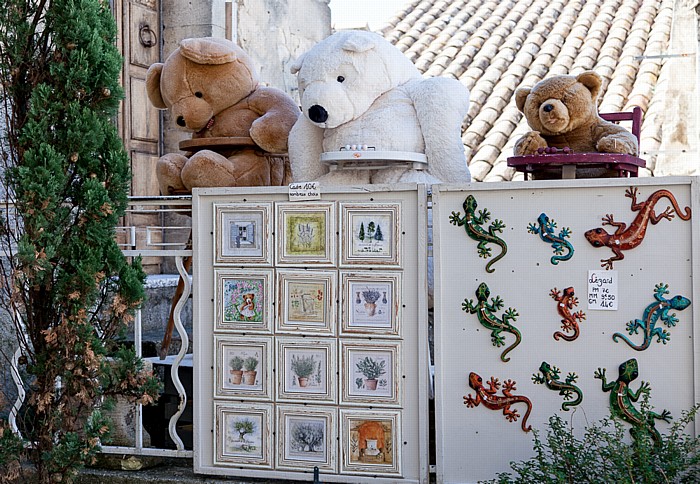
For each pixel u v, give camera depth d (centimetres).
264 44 775
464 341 353
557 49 1052
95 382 383
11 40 377
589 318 339
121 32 646
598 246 338
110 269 384
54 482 380
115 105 388
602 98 905
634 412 335
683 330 331
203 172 443
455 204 353
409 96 422
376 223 361
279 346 373
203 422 385
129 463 403
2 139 391
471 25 1158
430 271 401
